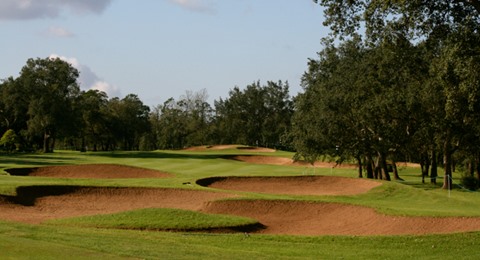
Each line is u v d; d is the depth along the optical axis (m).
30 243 14.40
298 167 65.12
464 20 22.84
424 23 23.41
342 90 46.75
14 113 94.81
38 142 107.88
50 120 86.31
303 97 51.56
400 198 37.28
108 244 15.95
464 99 34.31
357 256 18.39
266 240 20.98
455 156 59.69
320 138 48.59
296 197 32.75
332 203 29.69
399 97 43.72
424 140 48.91
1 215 25.12
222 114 144.62
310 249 19.38
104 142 130.00
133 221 23.28
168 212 24.72
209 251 16.70
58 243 15.27
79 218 23.95
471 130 44.88
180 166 59.44
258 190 41.28
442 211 26.53
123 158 71.50
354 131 49.66
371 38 24.22
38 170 46.75
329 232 24.53
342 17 23.50
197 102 140.50
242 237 21.36
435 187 49.59
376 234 23.02
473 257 18.53
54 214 27.23
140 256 14.16
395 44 24.48
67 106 90.25
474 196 41.44
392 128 47.34
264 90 135.38
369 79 45.00
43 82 90.25
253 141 134.38
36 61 90.88
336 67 49.97
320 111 47.91
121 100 129.12
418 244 20.20
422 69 35.12
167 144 132.88
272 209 29.56
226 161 68.38
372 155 55.19
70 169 47.81
